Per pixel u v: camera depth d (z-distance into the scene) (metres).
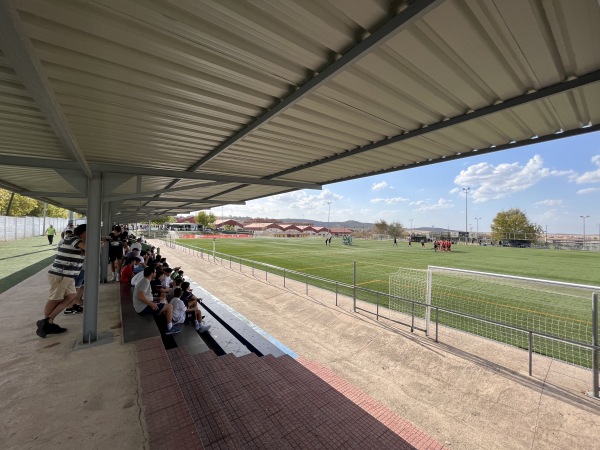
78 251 4.02
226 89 2.69
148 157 4.81
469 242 52.22
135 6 1.69
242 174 6.38
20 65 1.47
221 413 2.94
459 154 4.68
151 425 2.21
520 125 3.46
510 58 2.26
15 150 3.93
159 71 2.36
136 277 6.39
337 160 5.06
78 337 3.88
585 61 2.27
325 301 8.98
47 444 1.99
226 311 8.02
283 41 2.07
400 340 6.03
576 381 4.52
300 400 3.67
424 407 4.04
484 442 3.39
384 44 2.12
